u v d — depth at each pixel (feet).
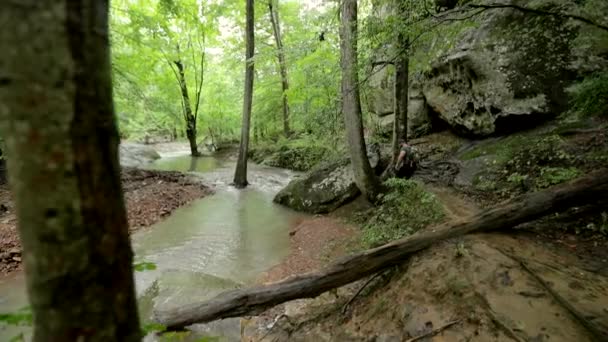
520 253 10.55
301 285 11.78
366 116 40.50
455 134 34.04
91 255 2.59
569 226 12.76
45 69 2.23
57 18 2.23
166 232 23.52
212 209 29.22
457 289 9.53
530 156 20.40
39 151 2.31
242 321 12.84
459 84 31.09
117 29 34.88
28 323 4.48
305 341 10.94
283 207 29.86
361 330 10.44
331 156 34.32
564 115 22.77
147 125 46.32
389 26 16.37
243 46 54.39
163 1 28.89
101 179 2.62
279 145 55.77
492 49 27.30
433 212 17.65
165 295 14.35
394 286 11.37
